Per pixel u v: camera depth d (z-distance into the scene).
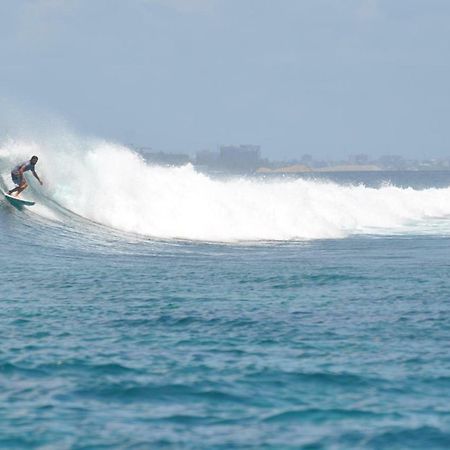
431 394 42.88
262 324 60.22
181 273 88.00
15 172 125.31
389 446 35.56
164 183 135.50
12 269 89.69
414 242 126.19
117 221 127.00
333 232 135.25
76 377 45.75
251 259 102.50
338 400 41.84
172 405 41.06
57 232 117.62
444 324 60.47
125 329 58.28
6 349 51.81
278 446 35.50
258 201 137.50
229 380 45.25
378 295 73.31
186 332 57.47
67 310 65.12
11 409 40.22
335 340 55.22
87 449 35.03
